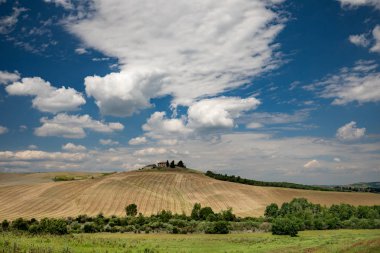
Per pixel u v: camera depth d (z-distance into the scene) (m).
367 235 86.88
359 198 177.75
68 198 158.00
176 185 187.38
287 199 173.38
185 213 145.38
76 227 107.94
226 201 166.38
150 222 114.50
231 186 189.50
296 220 111.12
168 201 162.25
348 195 183.12
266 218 132.50
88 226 102.62
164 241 74.94
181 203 160.50
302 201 152.50
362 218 134.12
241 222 113.38
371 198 177.75
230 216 127.06
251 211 153.75
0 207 145.75
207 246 65.38
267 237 87.00
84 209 146.00
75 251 45.41
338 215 136.62
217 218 125.12
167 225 108.69
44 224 89.00
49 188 170.25
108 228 104.88
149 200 161.38
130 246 56.94
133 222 118.31
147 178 196.50
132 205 140.25
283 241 74.19
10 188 172.38
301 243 68.12
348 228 117.06
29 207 145.88
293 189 190.25
